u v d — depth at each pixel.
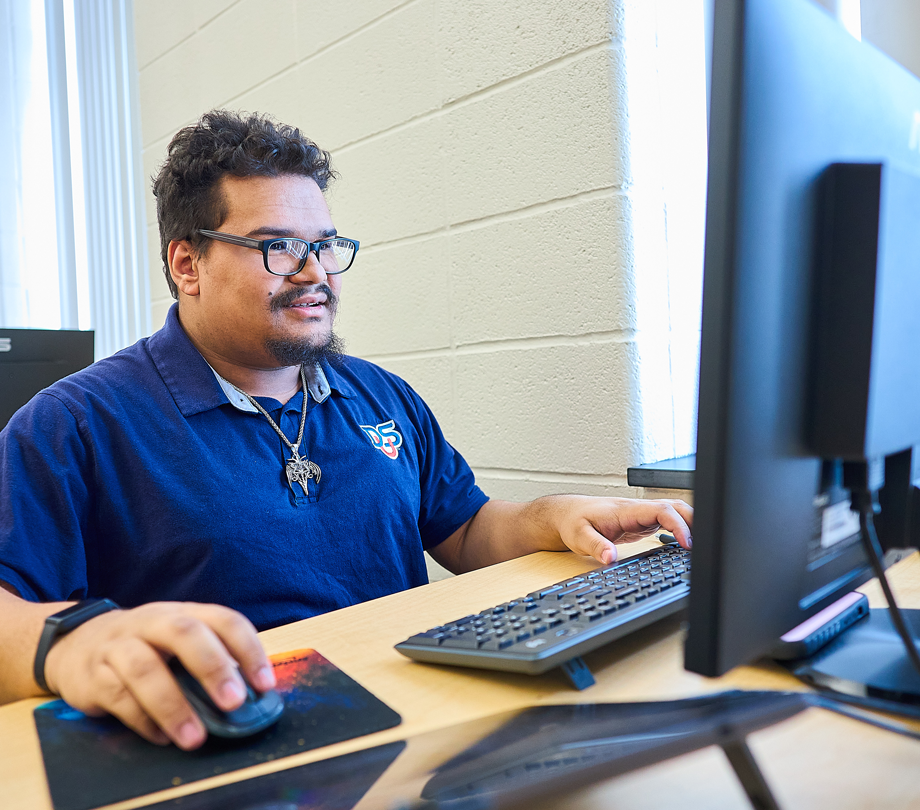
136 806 0.38
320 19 1.68
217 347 0.99
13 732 0.47
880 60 0.45
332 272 1.03
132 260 2.48
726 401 0.34
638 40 1.19
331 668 0.55
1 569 0.77
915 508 0.48
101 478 0.89
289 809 0.36
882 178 0.37
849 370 0.38
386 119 1.55
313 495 0.98
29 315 2.85
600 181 1.20
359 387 1.14
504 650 0.51
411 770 0.40
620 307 1.20
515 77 1.31
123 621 0.49
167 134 2.22
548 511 0.93
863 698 0.45
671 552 0.74
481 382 1.42
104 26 2.52
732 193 0.33
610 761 0.39
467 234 1.42
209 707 0.43
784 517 0.38
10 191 2.82
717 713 0.43
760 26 0.34
